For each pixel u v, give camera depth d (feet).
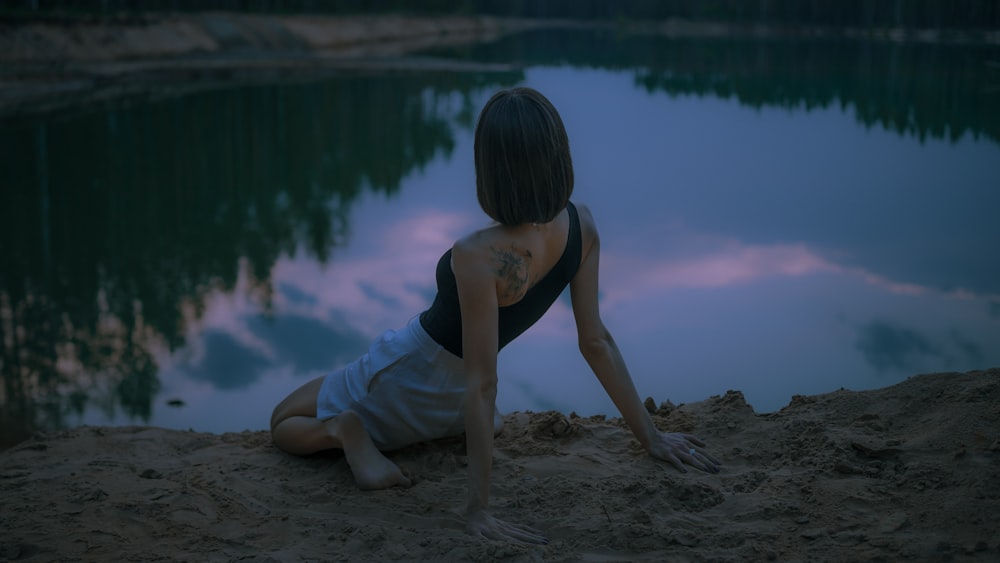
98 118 94.84
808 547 6.78
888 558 6.40
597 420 10.88
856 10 282.56
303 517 8.11
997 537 6.43
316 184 64.80
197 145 81.61
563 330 26.94
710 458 8.89
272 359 28.22
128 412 23.72
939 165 60.13
